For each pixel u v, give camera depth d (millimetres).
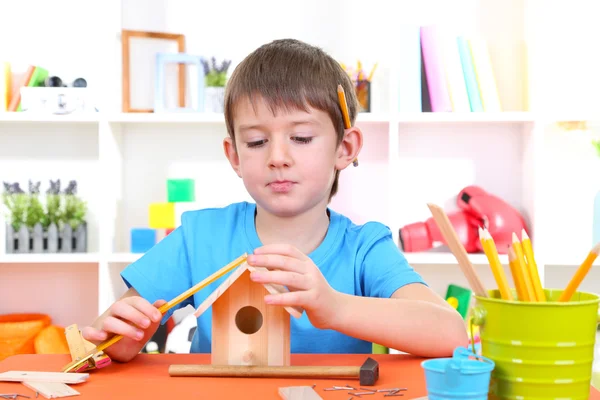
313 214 1128
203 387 738
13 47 2363
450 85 2154
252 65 1033
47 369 837
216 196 2400
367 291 1122
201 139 2396
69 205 2227
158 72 2172
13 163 2398
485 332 666
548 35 2150
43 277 2428
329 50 2375
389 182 2195
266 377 783
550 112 2125
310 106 1006
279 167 1001
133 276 1135
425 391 711
